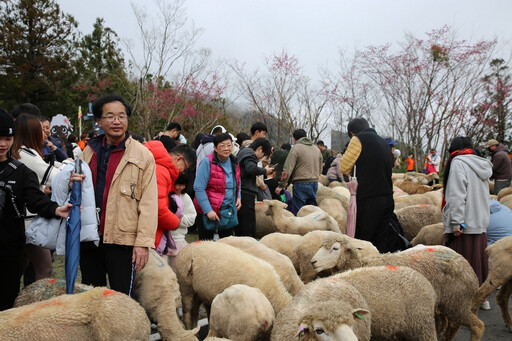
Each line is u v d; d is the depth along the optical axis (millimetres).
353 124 6430
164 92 22750
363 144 5961
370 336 3719
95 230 3539
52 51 31797
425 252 4719
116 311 3180
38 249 4391
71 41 32906
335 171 12203
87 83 28984
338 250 4922
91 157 3719
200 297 4691
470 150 5758
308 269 5609
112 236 3510
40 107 30734
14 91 29891
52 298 3236
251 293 3812
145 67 22047
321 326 2979
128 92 24406
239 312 3729
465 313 4602
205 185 5688
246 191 6344
